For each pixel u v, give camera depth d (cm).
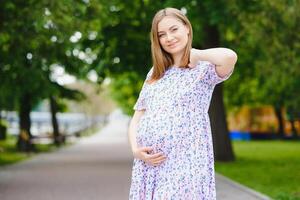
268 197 1129
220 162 2080
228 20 1705
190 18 1816
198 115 368
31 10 1320
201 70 367
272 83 2309
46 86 2655
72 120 7681
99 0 1555
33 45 1459
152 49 380
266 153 2662
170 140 365
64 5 1322
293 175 1570
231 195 1204
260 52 2148
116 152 3159
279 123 4512
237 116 4922
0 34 1367
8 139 4603
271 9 1620
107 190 1334
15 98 2644
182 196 363
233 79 2905
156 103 373
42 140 4603
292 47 1609
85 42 2202
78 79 2655
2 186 1427
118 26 2178
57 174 1773
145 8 2089
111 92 5850
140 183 374
